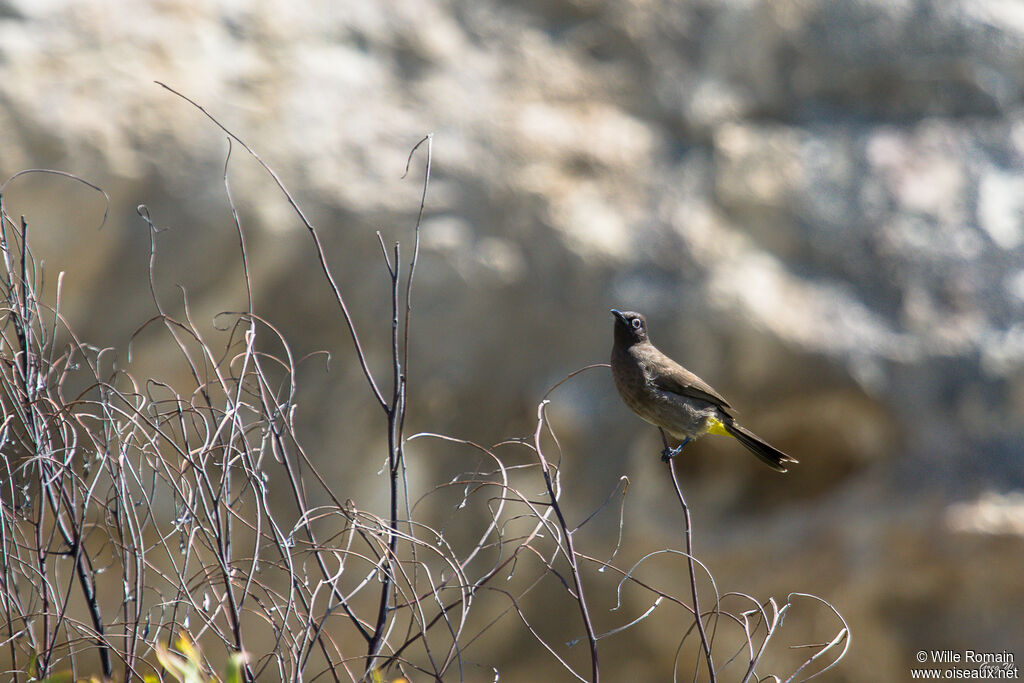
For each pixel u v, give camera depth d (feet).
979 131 49.19
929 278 45.60
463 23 49.88
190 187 42.50
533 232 45.75
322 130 45.14
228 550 16.06
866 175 47.93
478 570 43.14
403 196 44.93
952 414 43.52
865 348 43.93
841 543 43.14
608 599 44.91
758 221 47.01
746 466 44.91
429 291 44.37
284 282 43.34
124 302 41.45
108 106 42.34
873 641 43.21
